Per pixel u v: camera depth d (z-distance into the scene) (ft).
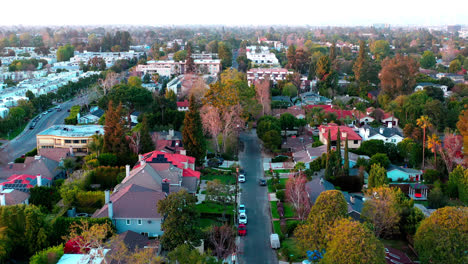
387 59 627.46
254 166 325.62
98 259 165.68
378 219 197.67
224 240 188.96
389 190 209.05
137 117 414.21
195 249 167.43
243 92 418.72
